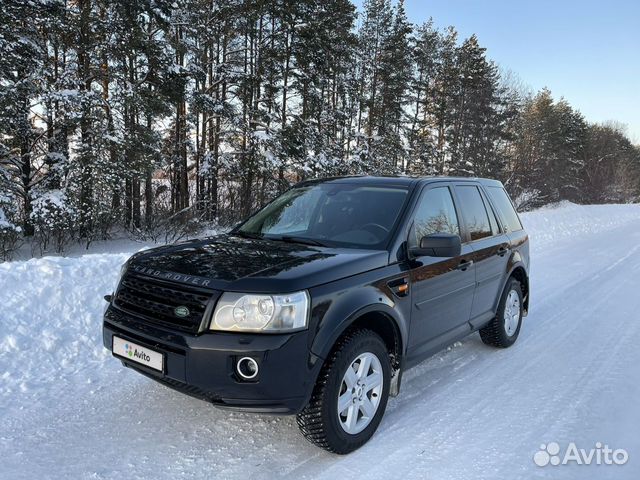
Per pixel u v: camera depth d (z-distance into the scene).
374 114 33.22
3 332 4.29
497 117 40.09
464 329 4.24
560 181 46.31
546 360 4.69
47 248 15.41
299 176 23.38
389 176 4.27
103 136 14.86
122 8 15.55
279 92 24.20
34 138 15.55
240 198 22.45
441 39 38.72
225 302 2.57
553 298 7.24
